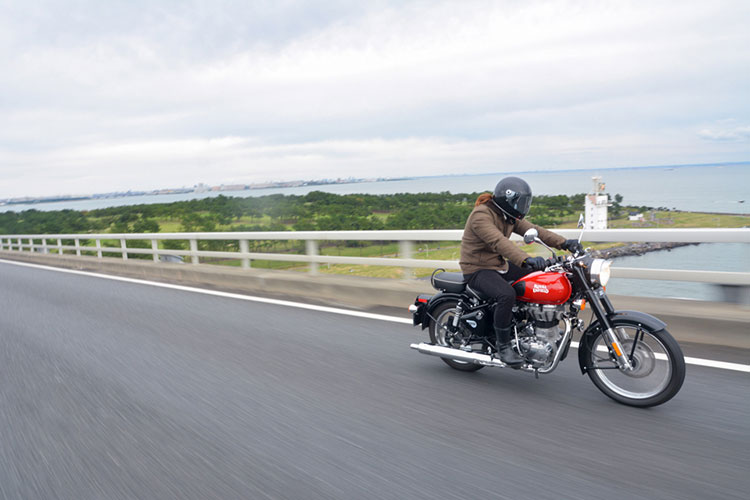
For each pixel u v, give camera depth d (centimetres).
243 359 507
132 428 363
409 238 678
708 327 455
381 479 277
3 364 536
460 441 315
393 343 532
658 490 251
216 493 273
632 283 539
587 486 258
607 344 359
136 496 275
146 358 529
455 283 424
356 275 794
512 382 409
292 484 278
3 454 336
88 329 674
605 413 343
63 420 384
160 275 1158
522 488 260
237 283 947
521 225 421
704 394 359
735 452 282
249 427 354
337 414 367
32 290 1076
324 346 535
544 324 377
